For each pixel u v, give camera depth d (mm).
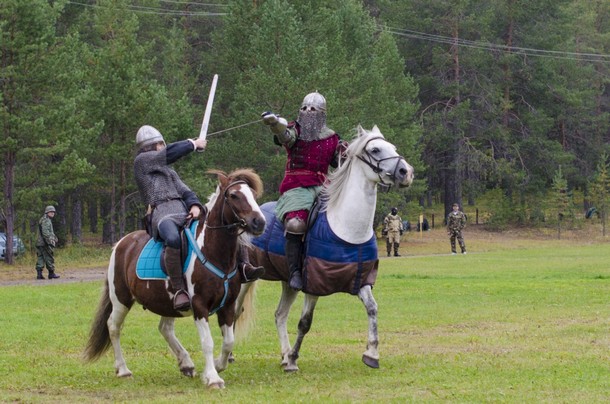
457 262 34406
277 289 22891
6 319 16531
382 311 17703
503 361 11281
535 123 62875
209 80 51531
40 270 27891
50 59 35125
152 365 11727
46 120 35375
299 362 11703
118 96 39656
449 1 61406
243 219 9641
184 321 16438
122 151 39688
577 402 8641
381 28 59000
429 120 59969
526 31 66500
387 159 10422
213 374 9844
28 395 9531
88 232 62812
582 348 12398
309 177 11148
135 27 42094
